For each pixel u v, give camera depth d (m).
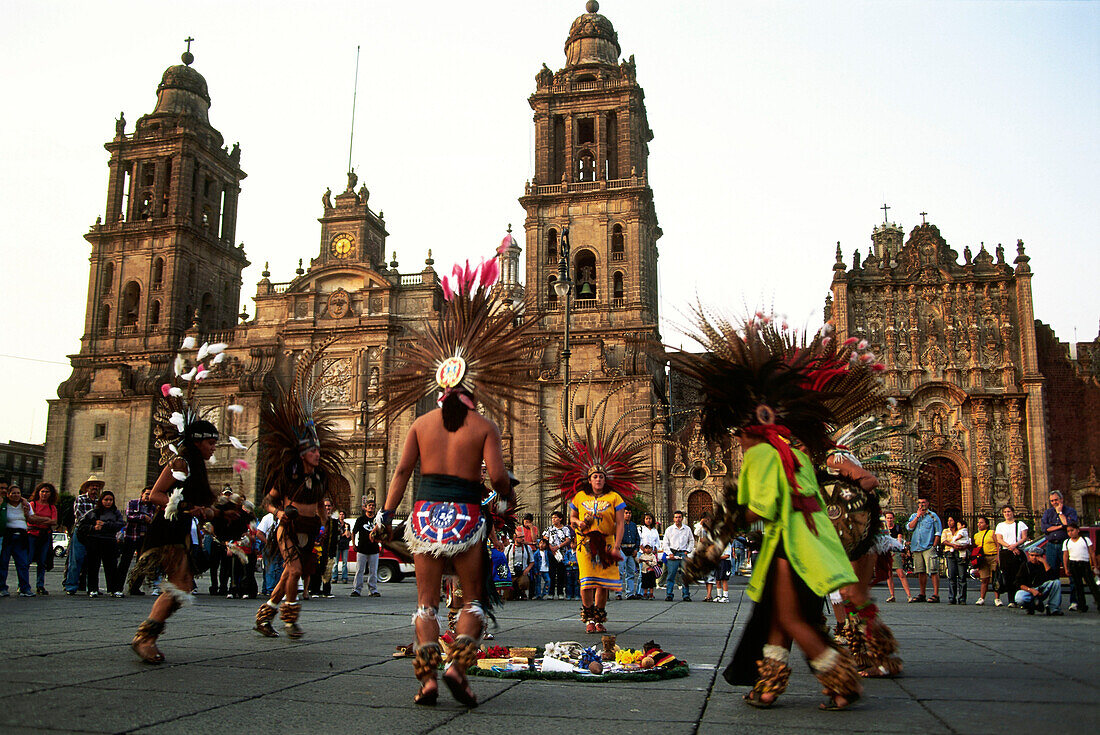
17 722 5.09
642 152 64.69
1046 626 13.16
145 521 19.44
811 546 5.86
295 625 10.10
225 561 20.38
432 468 6.54
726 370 6.50
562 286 26.95
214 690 6.35
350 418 61.59
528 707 5.92
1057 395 53.69
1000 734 4.93
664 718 5.54
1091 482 51.97
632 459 12.59
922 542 21.84
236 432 61.47
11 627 10.70
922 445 52.19
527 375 6.97
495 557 19.52
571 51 66.25
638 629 12.64
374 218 68.31
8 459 114.81
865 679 7.25
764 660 6.00
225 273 76.44
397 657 8.25
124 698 5.94
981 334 53.72
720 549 6.57
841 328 54.06
